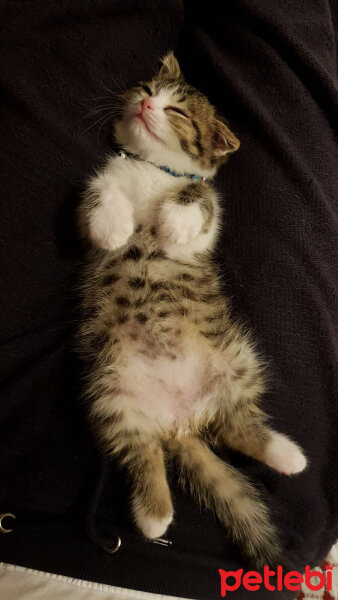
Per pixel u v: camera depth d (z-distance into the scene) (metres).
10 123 0.22
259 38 0.26
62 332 0.26
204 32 0.27
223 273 0.27
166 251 0.27
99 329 0.26
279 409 0.26
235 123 0.27
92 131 0.26
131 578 0.22
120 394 0.26
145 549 0.23
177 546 0.24
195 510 0.25
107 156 0.28
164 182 0.28
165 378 0.26
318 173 0.27
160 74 0.29
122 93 0.27
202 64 0.27
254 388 0.26
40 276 0.24
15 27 0.22
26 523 0.22
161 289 0.27
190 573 0.23
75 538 0.22
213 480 0.26
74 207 0.25
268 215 0.26
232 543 0.25
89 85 0.25
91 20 0.24
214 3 0.27
